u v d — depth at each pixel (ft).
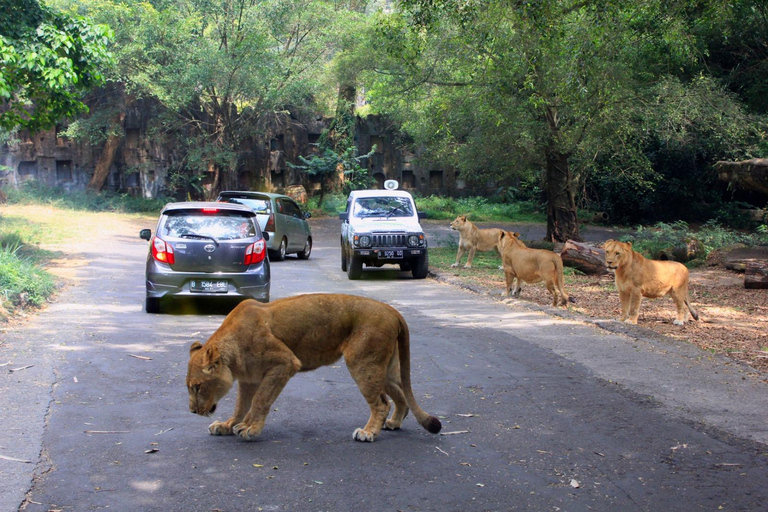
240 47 105.50
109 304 37.70
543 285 51.11
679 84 69.00
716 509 13.74
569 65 60.34
